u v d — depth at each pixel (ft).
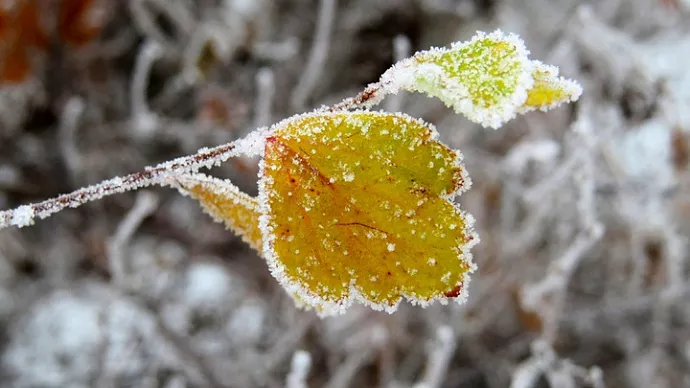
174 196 1.44
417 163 0.60
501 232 1.32
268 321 1.29
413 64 0.59
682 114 1.41
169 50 1.49
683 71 1.52
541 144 1.23
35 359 1.20
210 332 1.27
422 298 0.60
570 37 1.40
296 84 1.52
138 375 1.15
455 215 0.60
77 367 1.18
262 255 0.65
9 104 1.39
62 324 1.22
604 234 1.34
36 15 1.37
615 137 1.41
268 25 1.54
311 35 1.58
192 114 1.55
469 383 1.28
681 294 1.27
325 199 0.60
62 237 1.38
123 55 1.58
